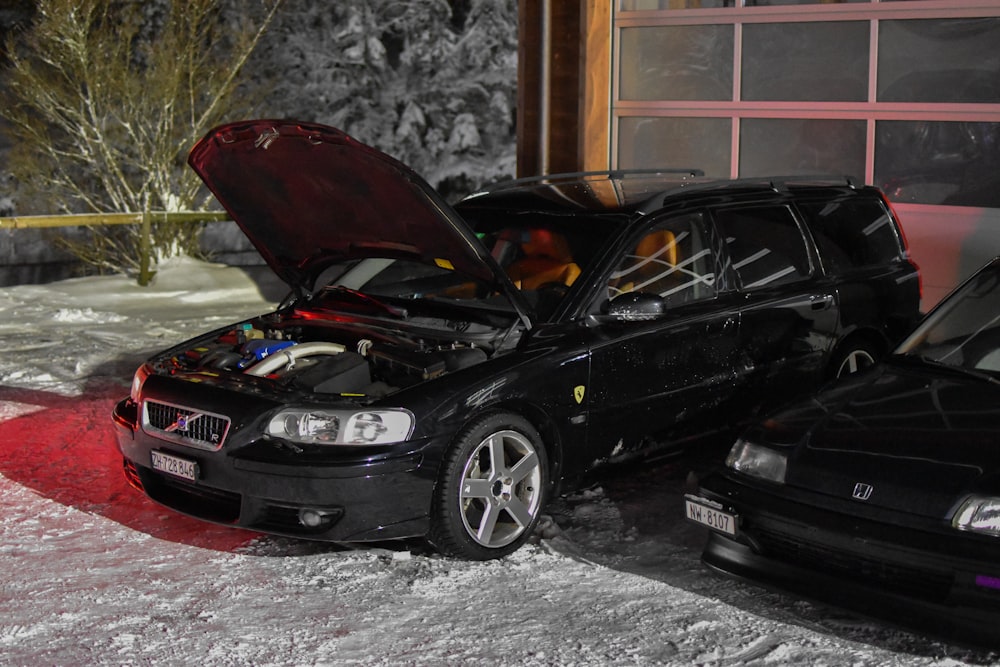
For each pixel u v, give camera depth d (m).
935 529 3.84
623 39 10.27
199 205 18.88
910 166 9.07
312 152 5.13
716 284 5.89
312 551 5.07
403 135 23.66
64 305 11.53
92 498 5.82
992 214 8.73
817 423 4.46
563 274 5.55
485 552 4.93
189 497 5.14
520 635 4.22
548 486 5.25
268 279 13.02
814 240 6.44
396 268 6.16
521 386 5.02
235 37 17.80
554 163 10.45
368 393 4.98
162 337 9.98
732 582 4.70
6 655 4.07
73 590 4.66
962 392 4.51
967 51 8.70
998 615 3.71
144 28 19.66
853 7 9.15
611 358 5.35
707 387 5.79
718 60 9.84
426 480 4.73
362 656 4.05
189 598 4.58
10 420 7.34
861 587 4.01
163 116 14.77
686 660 4.01
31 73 15.37
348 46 23.56
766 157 9.73
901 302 6.76
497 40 23.86
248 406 4.84
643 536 5.25
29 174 16.27
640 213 5.73
